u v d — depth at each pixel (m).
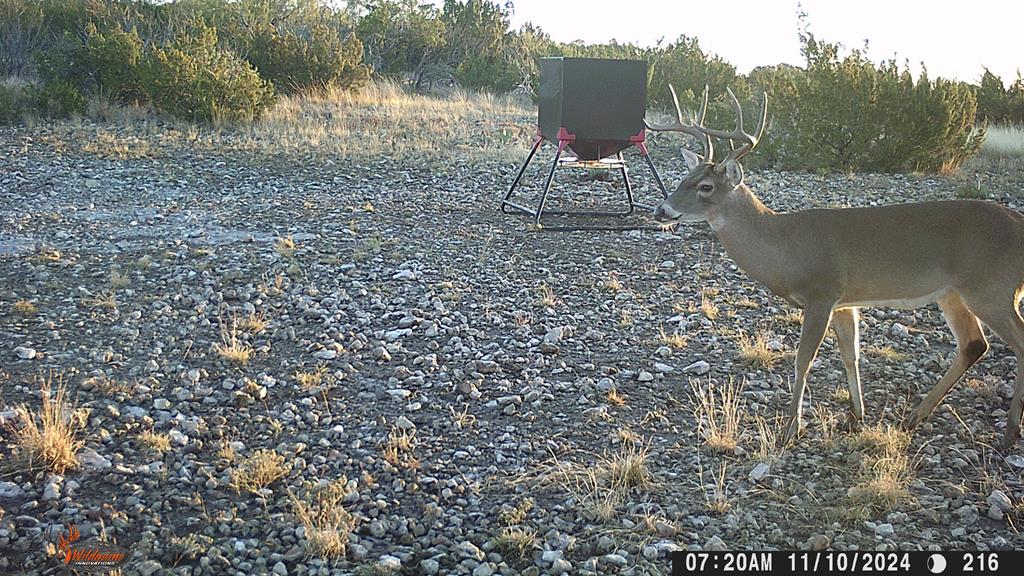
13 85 14.15
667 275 6.19
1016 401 3.66
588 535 3.04
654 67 16.41
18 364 4.33
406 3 21.83
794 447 3.68
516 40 22.69
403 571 2.83
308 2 22.03
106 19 17.06
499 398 4.11
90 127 12.04
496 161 10.72
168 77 12.95
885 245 3.75
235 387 4.14
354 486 3.31
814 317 3.76
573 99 7.46
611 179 9.91
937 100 10.66
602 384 4.25
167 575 2.73
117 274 5.70
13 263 6.04
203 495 3.22
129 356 4.49
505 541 2.96
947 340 5.04
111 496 3.19
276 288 5.57
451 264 6.32
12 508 3.07
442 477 3.42
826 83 10.73
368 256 6.41
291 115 13.66
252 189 8.95
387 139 12.07
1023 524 3.13
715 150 11.60
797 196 9.09
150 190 8.75
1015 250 3.61
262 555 2.88
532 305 5.45
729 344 4.87
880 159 10.73
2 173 9.14
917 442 3.75
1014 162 11.66
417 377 4.29
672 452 3.64
